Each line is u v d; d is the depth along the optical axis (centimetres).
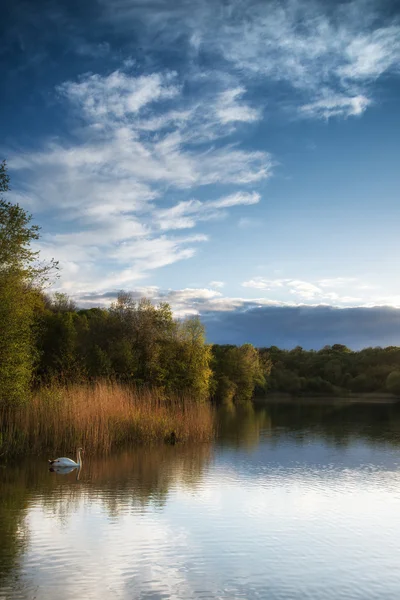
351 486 2264
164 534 1581
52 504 1900
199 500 1988
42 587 1194
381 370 14788
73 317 7606
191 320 6994
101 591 1177
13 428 2922
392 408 8119
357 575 1298
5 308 2827
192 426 3728
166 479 2358
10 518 1722
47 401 3142
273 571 1315
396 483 2325
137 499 1980
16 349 2947
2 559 1362
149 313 6328
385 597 1174
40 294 3325
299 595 1180
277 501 1994
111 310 6350
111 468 2600
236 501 1983
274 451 3259
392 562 1387
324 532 1630
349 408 8119
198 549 1462
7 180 2934
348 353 16700
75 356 5350
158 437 3556
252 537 1569
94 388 3812
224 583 1235
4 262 2895
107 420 3189
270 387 13725
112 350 5819
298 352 16838
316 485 2278
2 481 2278
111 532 1589
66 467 2570
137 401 3753
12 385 2883
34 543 1484
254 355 11225
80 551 1425
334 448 3422
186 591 1188
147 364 5978
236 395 10531
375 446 3531
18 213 2931
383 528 1673
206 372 7075
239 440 3819
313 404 9419
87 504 1902
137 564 1343
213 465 2727
